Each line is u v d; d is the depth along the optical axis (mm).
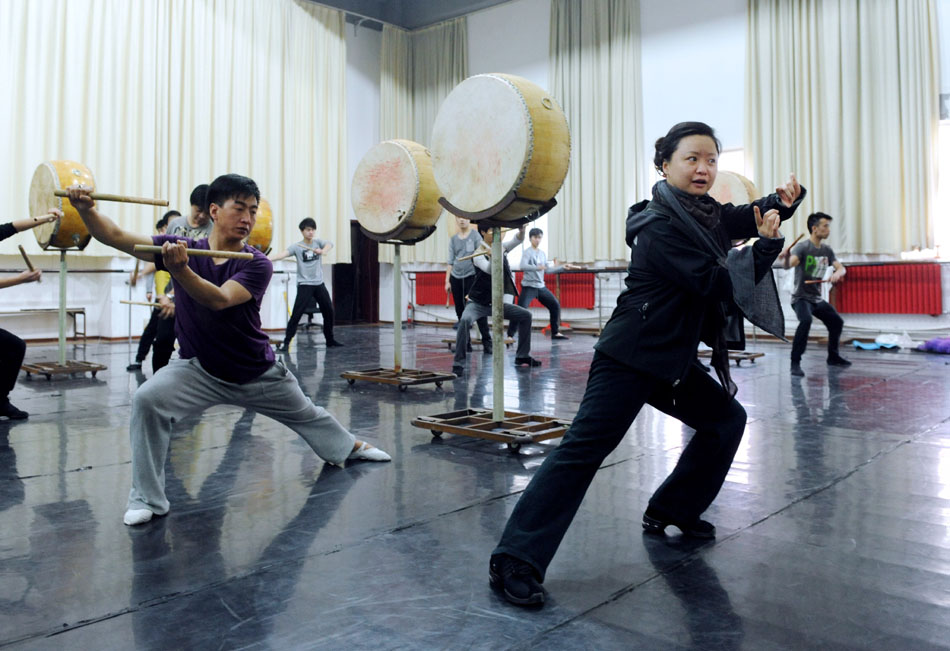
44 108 9539
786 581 2016
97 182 9961
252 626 1739
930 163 9000
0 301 9547
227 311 2621
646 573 2074
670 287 1959
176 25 10766
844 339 9547
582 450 1958
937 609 1834
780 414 4562
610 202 11695
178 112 10805
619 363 1982
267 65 11922
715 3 10742
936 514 2600
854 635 1695
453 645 1647
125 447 3674
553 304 9992
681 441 3816
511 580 1892
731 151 10695
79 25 9812
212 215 2631
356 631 1716
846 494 2854
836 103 9586
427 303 13945
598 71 11789
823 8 9703
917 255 9297
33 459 3420
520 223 3854
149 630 1716
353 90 13742
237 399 2844
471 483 3020
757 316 1960
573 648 1634
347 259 13195
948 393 5379
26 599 1886
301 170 12516
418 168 5082
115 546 2283
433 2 13969
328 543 2316
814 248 6586
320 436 3195
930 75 9000
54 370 6156
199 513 2621
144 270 6805
